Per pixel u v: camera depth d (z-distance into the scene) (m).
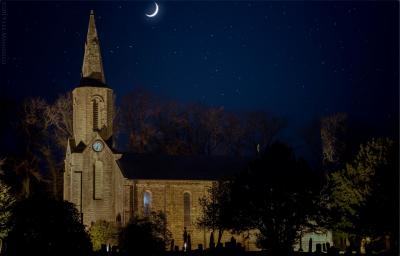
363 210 48.66
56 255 42.34
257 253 52.09
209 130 101.44
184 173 81.31
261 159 51.31
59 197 89.31
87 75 83.25
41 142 88.62
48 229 42.34
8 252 42.69
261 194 50.22
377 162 54.50
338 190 55.62
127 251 50.47
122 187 77.94
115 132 96.62
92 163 80.00
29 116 87.56
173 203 79.00
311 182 50.06
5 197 45.97
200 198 75.94
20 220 42.56
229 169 84.06
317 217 50.59
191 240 78.50
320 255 48.81
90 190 79.31
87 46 84.31
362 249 56.41
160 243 52.16
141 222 63.25
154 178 78.94
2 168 85.50
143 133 98.25
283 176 49.88
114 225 70.19
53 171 88.62
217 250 52.72
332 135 85.50
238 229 53.56
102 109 81.88
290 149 51.25
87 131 80.94
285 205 49.78
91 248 44.50
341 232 54.00
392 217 47.50
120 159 81.12
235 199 51.56
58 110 89.25
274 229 50.56
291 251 49.78
